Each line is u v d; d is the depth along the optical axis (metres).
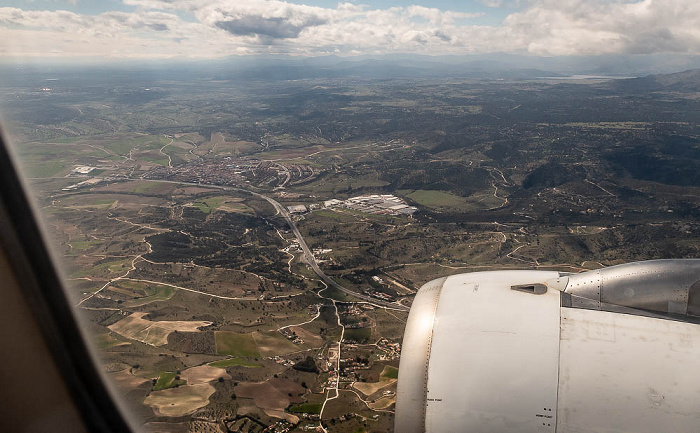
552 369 6.37
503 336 6.80
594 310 7.05
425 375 6.79
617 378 6.18
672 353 6.34
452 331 7.04
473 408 6.37
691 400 5.94
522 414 6.22
